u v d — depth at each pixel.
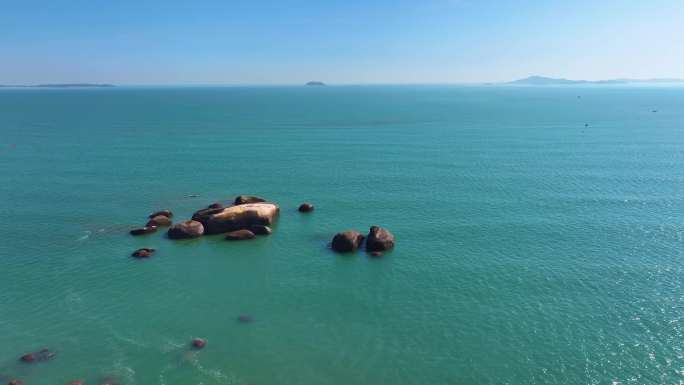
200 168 85.56
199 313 35.62
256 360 30.12
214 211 54.12
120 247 48.03
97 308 36.12
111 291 38.88
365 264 44.31
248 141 118.12
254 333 33.06
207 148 107.25
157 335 32.69
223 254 46.56
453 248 47.75
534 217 56.88
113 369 29.09
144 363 29.69
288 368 29.34
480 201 63.81
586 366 29.33
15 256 45.56
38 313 35.28
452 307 36.47
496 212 59.00
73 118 177.00
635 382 27.78
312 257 45.97
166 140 119.38
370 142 116.19
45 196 66.25
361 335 32.88
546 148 106.81
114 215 58.19
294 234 52.00
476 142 115.94
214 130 140.00
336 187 72.00
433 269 43.06
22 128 143.12
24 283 40.03
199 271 42.81
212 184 73.81
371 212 59.53
